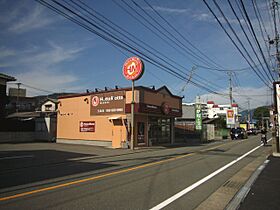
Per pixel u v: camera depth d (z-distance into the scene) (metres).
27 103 59.78
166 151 21.44
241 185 8.97
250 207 6.54
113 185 8.50
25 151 19.14
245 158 16.69
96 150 20.88
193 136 37.94
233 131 45.50
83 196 7.12
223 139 45.53
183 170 11.73
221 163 14.25
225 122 63.88
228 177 10.31
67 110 29.50
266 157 17.25
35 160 14.46
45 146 23.89
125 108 24.55
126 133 24.17
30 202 6.50
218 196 7.51
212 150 22.30
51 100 40.66
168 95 29.30
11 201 6.57
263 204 6.79
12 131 29.55
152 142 27.61
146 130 26.44
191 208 6.37
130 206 6.36
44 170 11.35
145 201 6.81
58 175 10.14
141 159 15.69
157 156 17.48
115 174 10.45
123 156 17.48
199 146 27.39
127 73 22.89
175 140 35.75
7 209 5.96
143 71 22.41
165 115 28.42
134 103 22.69
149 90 25.78
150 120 27.34
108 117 25.66
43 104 41.88
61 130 29.81
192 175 10.57
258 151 21.45
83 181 9.04
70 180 9.17
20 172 10.82
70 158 15.55
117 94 25.28
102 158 16.16
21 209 5.97
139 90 24.31
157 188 8.23
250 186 8.83
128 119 24.17
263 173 11.30
